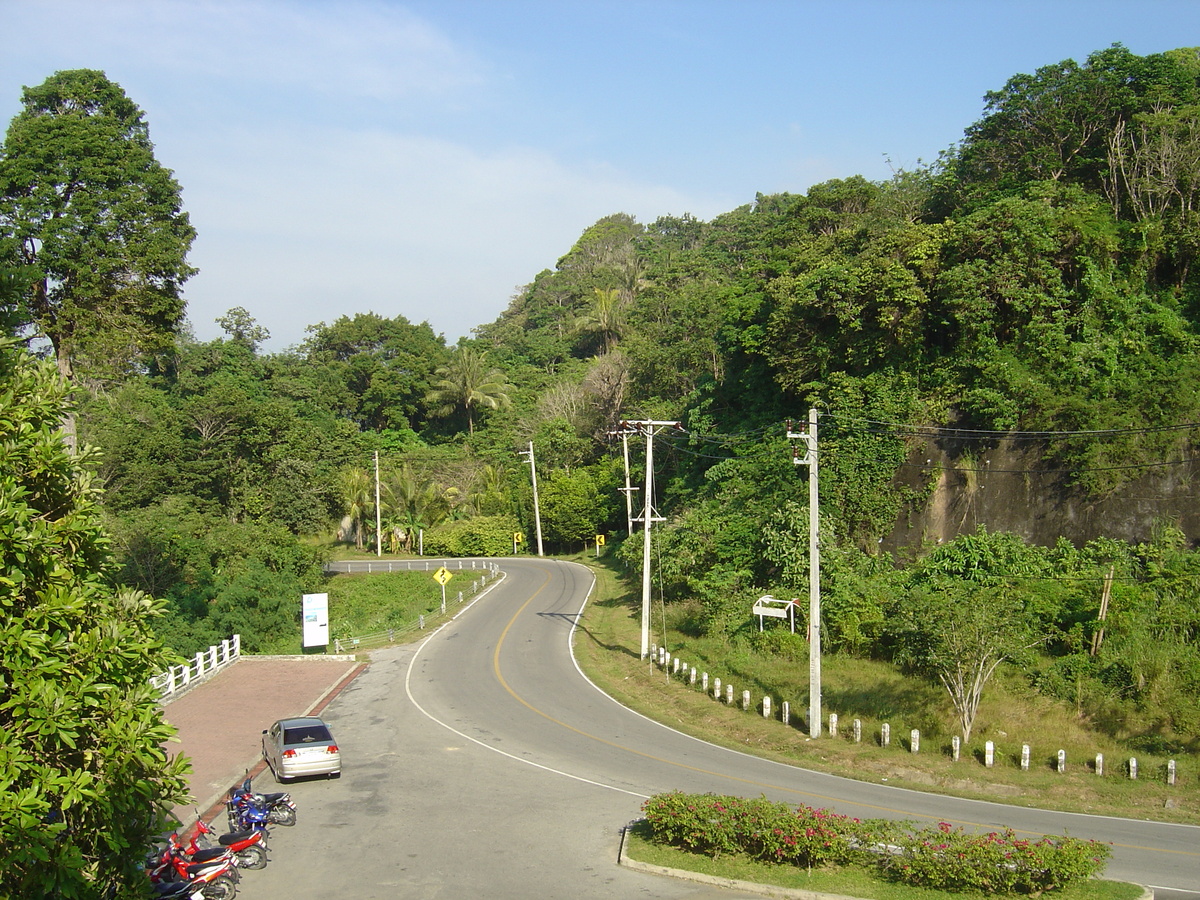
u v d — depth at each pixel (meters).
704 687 28.88
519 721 25.80
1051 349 34.38
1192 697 22.39
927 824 16.72
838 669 28.78
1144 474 30.53
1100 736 22.12
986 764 21.17
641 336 69.38
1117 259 36.34
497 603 48.66
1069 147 41.78
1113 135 39.47
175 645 38.72
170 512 50.34
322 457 78.69
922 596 25.92
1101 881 13.29
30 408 9.96
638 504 64.38
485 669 33.38
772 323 40.41
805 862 14.14
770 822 14.09
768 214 107.38
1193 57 46.44
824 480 36.88
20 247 34.28
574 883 13.53
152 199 37.97
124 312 36.66
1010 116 43.22
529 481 75.62
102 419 61.69
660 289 76.38
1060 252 35.78
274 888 13.32
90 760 9.41
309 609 38.69
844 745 23.06
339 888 13.30
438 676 32.25
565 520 69.12
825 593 31.95
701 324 58.84
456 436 96.31
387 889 13.26
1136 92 40.84
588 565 62.91
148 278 36.78
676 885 13.47
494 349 114.88
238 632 42.28
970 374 35.72
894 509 35.75
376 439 89.44
